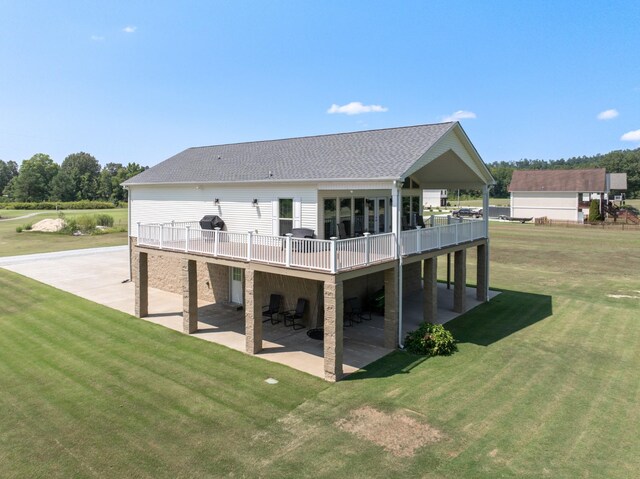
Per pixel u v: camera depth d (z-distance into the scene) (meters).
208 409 9.98
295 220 15.92
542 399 10.45
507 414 9.73
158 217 21.38
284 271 12.66
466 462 8.00
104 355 13.20
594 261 30.91
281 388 11.08
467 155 18.08
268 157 19.06
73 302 19.00
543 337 15.02
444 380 11.55
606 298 20.41
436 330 13.91
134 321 16.56
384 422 9.40
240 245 14.36
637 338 14.82
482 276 20.09
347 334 15.49
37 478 7.57
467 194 146.25
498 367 12.42
